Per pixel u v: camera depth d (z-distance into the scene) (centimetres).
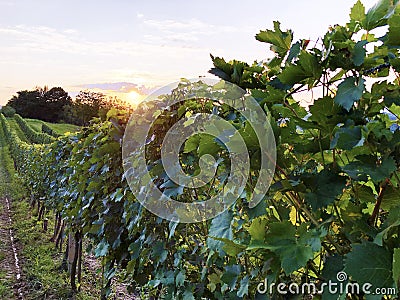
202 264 192
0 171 2166
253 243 93
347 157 95
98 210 378
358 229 83
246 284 123
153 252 233
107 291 375
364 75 88
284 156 100
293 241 88
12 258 665
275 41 108
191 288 195
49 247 710
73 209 470
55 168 665
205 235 184
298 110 109
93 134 425
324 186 89
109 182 362
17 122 5766
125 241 348
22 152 1595
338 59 89
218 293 164
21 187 1487
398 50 90
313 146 95
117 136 331
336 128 88
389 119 98
